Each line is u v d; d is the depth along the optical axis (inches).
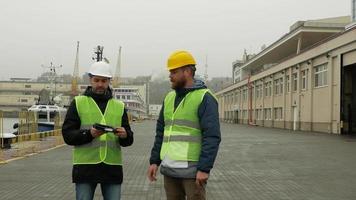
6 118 2047.2
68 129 204.7
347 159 703.7
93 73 207.9
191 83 189.6
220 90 4461.1
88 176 202.4
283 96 2201.0
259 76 2723.9
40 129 1314.0
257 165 629.9
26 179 478.3
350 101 1480.1
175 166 184.2
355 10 1659.7
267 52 2778.1
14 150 811.4
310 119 1781.5
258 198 390.3
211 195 403.9
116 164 207.6
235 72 4404.5
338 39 1485.0
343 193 414.6
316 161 677.9
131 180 478.9
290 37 2247.8
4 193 398.3
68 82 4362.7
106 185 207.0
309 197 395.5
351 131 1481.3
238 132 1696.6
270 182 478.3
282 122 2223.2
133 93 3971.5
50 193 399.2
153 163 199.0
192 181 182.9
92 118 206.7
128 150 844.0
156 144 199.8
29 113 921.5
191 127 184.9
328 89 1590.8
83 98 208.5
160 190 418.6
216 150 179.3
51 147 887.1
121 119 211.2
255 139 1219.9
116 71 4047.7
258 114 2790.4
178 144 185.2
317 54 1681.8
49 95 2770.7
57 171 542.6
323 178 506.9
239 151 847.7
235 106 3614.7
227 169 585.3
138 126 2251.5
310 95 1776.6
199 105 183.9
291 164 641.0
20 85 4503.0
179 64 186.4
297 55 1939.0
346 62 1450.5
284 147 941.2
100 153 203.6
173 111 189.5
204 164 177.5
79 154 204.8
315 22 2134.6
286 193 414.3
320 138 1252.5
